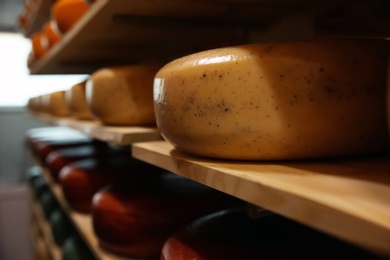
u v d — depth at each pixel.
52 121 2.01
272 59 0.48
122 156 1.69
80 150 2.00
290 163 0.50
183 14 0.95
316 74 0.47
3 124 3.94
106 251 1.02
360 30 1.01
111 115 1.04
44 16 2.60
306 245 0.60
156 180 1.12
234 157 0.52
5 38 3.84
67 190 1.43
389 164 0.47
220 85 0.50
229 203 0.96
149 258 0.96
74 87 1.44
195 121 0.53
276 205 0.38
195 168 0.54
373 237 0.28
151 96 1.00
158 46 1.44
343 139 0.49
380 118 0.50
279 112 0.48
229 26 1.06
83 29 1.10
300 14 0.97
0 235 3.72
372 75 0.49
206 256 0.60
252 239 0.63
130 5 0.86
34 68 2.32
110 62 1.92
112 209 0.98
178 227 0.92
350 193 0.35
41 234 2.41
